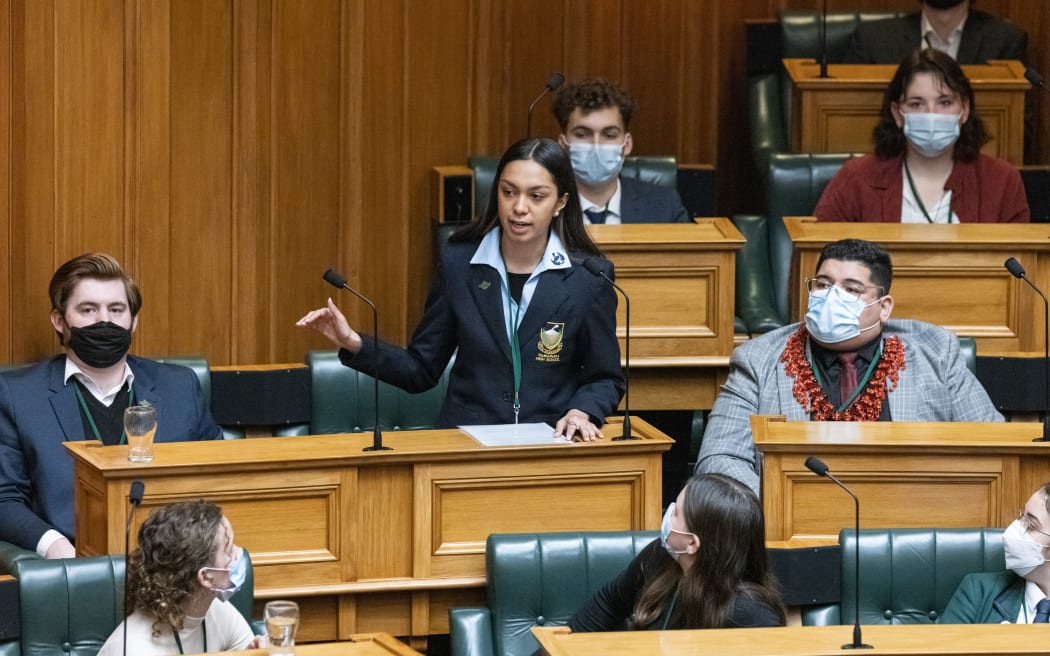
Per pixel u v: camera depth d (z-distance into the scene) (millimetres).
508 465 14234
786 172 22125
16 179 17891
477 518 14258
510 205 15422
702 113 25625
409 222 22312
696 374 18969
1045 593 13250
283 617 10672
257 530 13766
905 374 16406
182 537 11836
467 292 15758
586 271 15703
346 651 10992
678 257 18562
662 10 25141
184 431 16281
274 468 13680
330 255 21375
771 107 24484
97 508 13555
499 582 13508
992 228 19031
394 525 14148
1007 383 17938
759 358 16672
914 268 18406
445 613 14375
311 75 20891
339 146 21328
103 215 18812
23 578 12586
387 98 21828
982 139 20625
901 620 13695
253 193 20375
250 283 20438
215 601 12391
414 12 22062
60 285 16047
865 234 18656
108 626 12742
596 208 20656
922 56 20391
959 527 14430
